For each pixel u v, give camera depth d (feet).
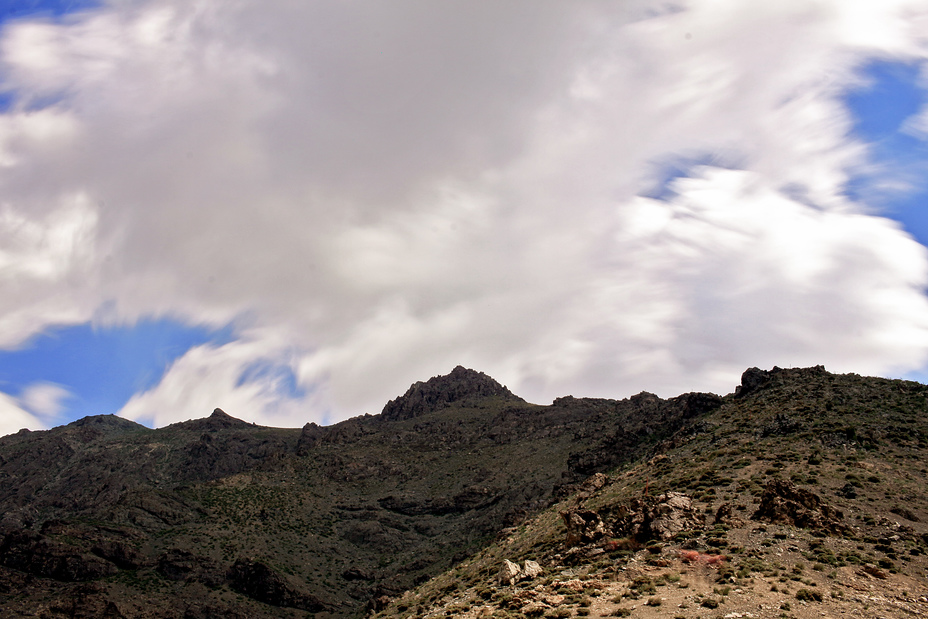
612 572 162.71
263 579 463.01
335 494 654.53
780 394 349.20
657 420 508.53
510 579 182.70
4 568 429.38
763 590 137.39
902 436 254.88
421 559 485.97
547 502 422.00
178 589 449.89
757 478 225.56
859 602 130.52
